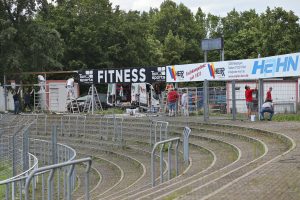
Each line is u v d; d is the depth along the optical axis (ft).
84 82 119.85
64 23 207.21
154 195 32.71
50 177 31.91
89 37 205.87
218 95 119.14
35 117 105.91
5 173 60.85
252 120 84.64
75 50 204.03
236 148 57.57
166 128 69.46
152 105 124.67
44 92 144.77
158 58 250.78
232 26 289.53
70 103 138.72
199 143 68.80
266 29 216.74
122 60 216.95
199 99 118.42
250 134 67.46
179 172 51.11
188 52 275.18
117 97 150.00
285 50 208.54
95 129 99.04
